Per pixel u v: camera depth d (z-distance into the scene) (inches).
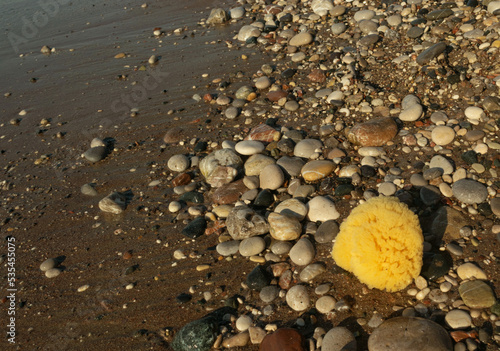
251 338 41.1
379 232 40.7
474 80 55.4
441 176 48.0
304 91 60.6
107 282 45.9
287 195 49.8
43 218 52.0
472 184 46.2
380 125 52.6
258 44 75.5
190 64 73.1
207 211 50.0
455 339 38.9
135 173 55.0
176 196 52.0
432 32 63.4
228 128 58.0
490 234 43.8
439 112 53.6
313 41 71.5
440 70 57.2
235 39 78.9
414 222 41.1
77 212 52.1
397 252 40.3
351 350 39.2
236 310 43.0
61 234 50.3
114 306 44.4
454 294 41.1
